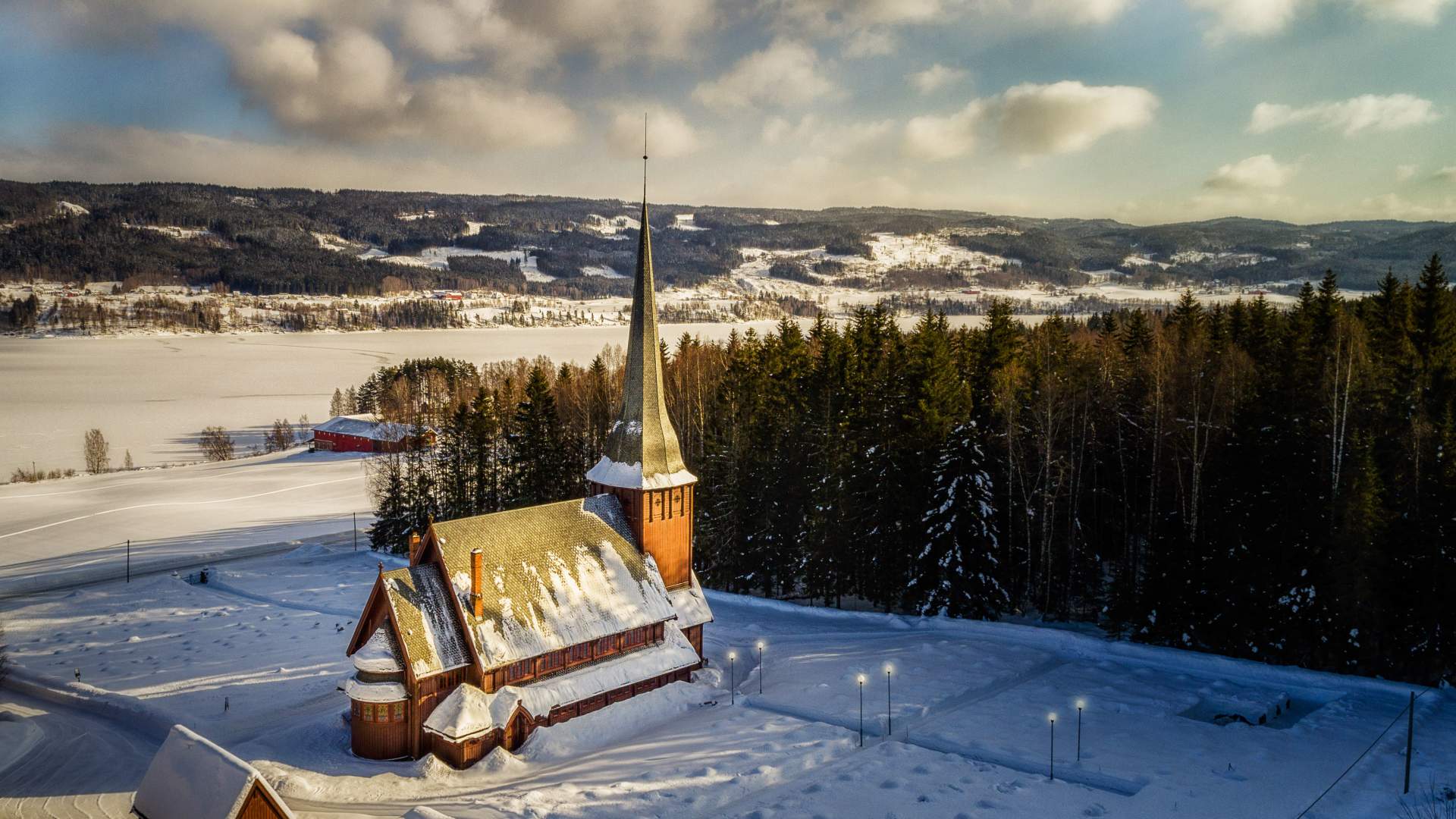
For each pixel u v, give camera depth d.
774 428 76.50
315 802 37.09
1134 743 42.19
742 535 75.75
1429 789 35.75
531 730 44.22
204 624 65.31
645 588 52.16
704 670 54.06
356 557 87.69
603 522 52.94
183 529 102.62
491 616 44.69
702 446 87.56
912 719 46.16
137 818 31.72
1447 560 49.28
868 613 67.12
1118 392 75.19
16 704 50.28
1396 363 60.03
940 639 59.91
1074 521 66.88
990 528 64.38
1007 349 79.31
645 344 54.81
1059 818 34.62
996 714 46.53
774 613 68.06
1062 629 63.97
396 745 42.16
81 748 44.06
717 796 37.12
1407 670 51.34
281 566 84.38
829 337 88.00
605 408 103.69
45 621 66.19
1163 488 71.12
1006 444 70.12
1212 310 101.75
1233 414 61.69
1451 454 50.97
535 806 36.09
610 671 48.41
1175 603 57.94
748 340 98.06
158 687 52.00
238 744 43.97
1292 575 54.34
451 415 115.56
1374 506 49.88
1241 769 38.84
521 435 87.62
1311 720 44.50
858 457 70.75
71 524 105.25
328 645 60.28
